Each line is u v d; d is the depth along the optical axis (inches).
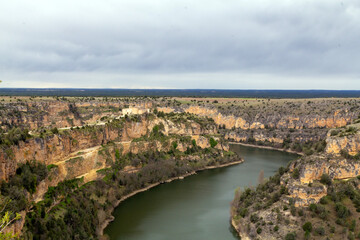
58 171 3976.4
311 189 3344.0
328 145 3752.5
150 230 3750.0
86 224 3383.4
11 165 3171.8
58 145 4180.6
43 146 3804.1
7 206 2696.9
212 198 4805.6
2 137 3307.1
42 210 3203.7
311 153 4033.0
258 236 3248.0
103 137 5310.0
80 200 3878.0
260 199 3836.1
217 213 4237.2
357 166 3563.0
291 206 3309.5
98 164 4768.7
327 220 3085.6
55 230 3026.6
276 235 3122.5
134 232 3700.8
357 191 3358.8
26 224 2942.9
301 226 3100.4
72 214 3383.4
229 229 3769.7
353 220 2972.4
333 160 3607.3
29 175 3321.9
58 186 3855.8
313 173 3503.9
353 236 2832.2
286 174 3890.3
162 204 4557.1
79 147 4766.2
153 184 5364.2
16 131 3575.3
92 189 4274.1
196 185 5428.2
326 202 3265.3
